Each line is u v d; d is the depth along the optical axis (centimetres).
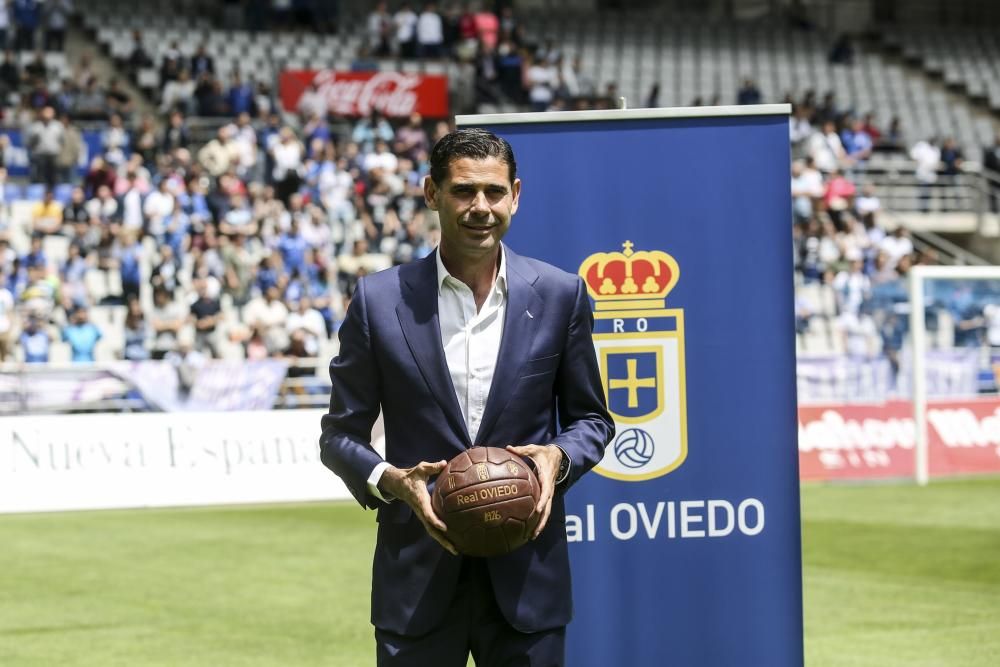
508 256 400
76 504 1441
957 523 1273
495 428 388
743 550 520
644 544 521
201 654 766
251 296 1977
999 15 3609
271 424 1523
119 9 2869
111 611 898
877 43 3453
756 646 519
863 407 1705
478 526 366
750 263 519
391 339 391
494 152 380
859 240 2372
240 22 2927
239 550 1162
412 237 2181
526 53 2819
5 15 2525
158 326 1814
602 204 520
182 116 2455
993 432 1734
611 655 521
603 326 521
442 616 387
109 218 2062
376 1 3117
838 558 1075
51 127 2219
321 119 2503
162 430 1484
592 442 392
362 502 392
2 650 780
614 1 3453
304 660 749
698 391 520
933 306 1694
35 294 1789
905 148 2898
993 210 2822
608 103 2800
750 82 2873
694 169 519
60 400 1564
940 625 818
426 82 2641
